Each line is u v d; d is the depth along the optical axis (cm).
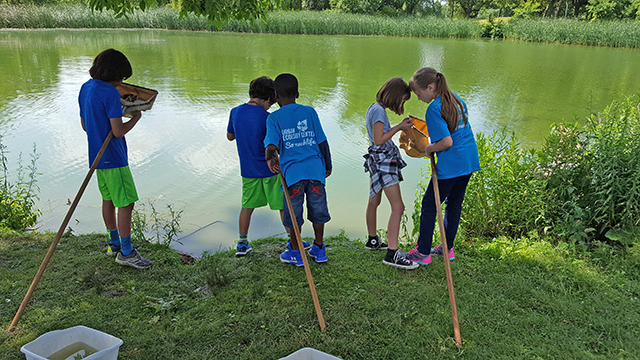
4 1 3719
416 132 371
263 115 386
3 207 517
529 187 505
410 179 679
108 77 341
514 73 1823
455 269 373
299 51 2417
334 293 335
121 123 342
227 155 773
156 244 434
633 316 302
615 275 359
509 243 451
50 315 302
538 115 1109
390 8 5456
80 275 359
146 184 651
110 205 379
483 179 521
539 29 3672
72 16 3556
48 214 553
